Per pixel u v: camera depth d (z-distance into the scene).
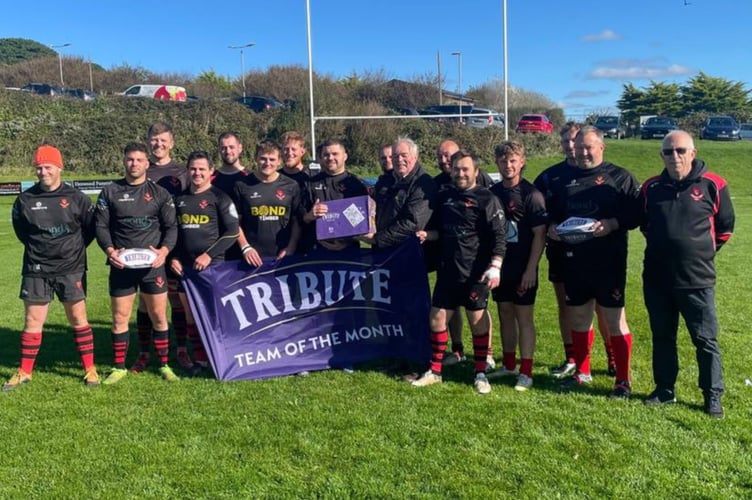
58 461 3.58
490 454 3.58
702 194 4.07
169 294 5.48
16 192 21.55
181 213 5.10
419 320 5.30
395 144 4.97
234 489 3.24
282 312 5.23
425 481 3.29
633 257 11.26
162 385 4.89
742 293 7.88
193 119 30.78
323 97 32.19
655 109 58.44
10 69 50.34
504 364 5.07
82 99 31.95
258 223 5.20
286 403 4.42
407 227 4.83
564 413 4.18
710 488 3.18
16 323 7.00
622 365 4.50
